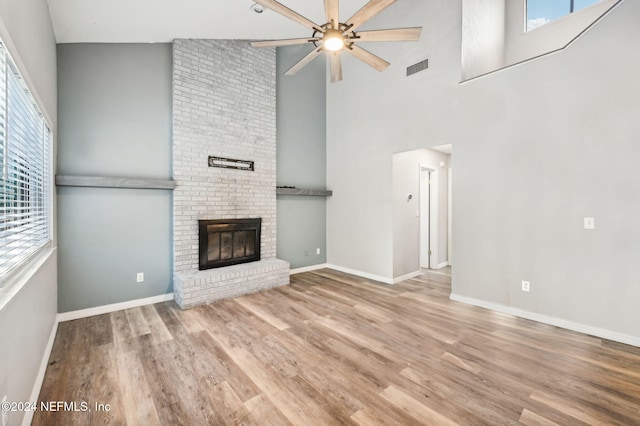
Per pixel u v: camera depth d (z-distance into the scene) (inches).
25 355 64.4
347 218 209.0
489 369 85.7
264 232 182.9
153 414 67.4
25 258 75.1
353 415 66.9
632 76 99.5
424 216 229.0
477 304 140.2
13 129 64.8
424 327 115.4
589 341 103.1
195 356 93.0
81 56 126.0
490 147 134.4
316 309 135.0
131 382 79.4
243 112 172.1
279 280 171.6
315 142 217.8
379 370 85.3
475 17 149.3
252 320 121.9
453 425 63.7
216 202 160.9
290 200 204.7
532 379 80.7
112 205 132.3
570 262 113.6
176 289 143.1
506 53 167.9
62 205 120.3
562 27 147.6
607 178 104.9
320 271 213.8
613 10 102.8
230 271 150.9
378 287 171.9
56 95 117.5
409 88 168.1
